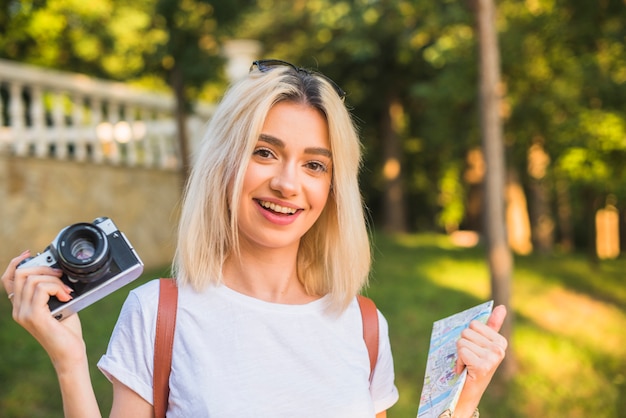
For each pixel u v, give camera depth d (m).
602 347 6.54
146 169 7.57
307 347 1.56
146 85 12.48
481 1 5.00
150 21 7.23
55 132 6.65
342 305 1.63
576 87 9.71
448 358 1.59
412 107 17.95
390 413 4.55
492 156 5.07
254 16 15.31
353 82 16.56
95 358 4.61
